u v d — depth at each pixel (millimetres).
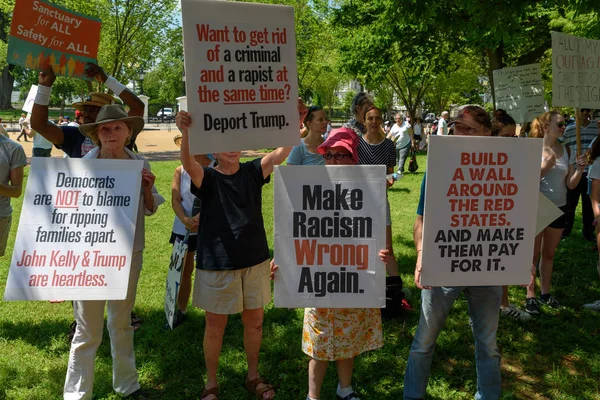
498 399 3375
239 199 3477
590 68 5383
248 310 3670
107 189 3416
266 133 3270
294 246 3238
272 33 3219
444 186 3135
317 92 41906
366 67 15852
